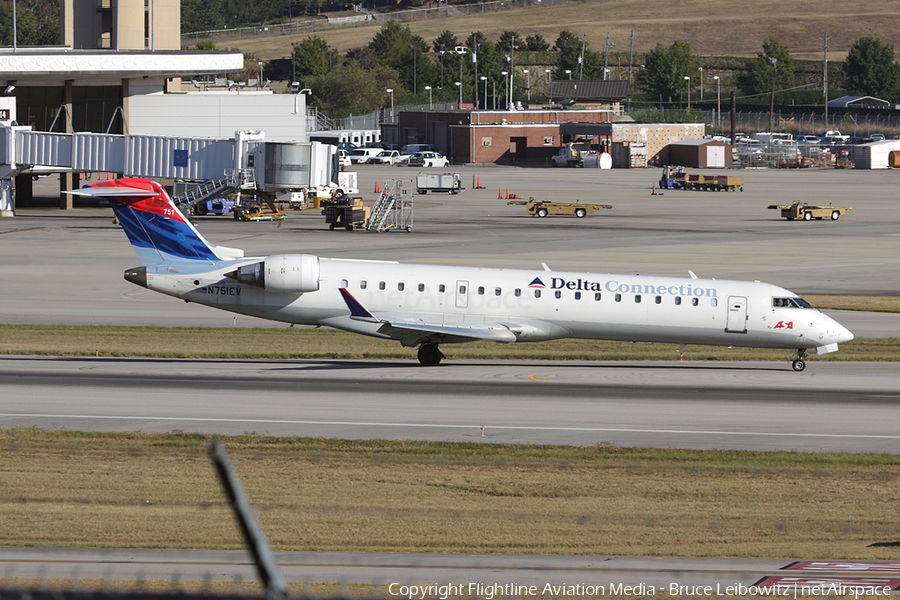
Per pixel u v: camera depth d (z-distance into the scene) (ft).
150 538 272.10
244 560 247.50
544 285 557.74
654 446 401.49
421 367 563.48
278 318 565.12
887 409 469.98
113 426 417.28
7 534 272.10
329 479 343.67
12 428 408.05
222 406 456.04
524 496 327.26
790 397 493.77
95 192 552.82
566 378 536.42
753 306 559.79
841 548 270.87
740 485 344.69
